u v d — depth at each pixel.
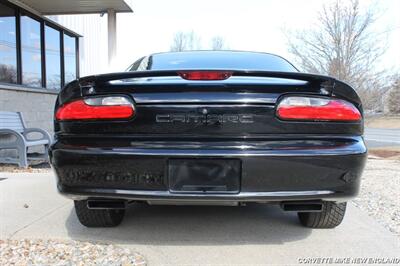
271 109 2.41
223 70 2.45
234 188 2.40
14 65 8.48
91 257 2.59
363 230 3.19
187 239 2.92
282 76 2.48
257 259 2.58
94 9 9.50
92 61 12.90
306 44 12.09
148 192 2.42
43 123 8.97
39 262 2.51
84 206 2.95
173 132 2.42
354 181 2.46
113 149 2.41
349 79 11.18
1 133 6.34
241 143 2.39
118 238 2.93
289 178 2.39
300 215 3.27
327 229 3.18
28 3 8.73
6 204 3.87
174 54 3.57
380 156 10.36
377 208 3.95
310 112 2.42
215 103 2.40
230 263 2.51
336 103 2.45
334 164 2.40
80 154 2.44
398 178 5.81
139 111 2.43
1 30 8.05
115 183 2.44
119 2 8.98
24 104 8.15
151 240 2.90
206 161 2.38
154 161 2.39
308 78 2.48
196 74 2.44
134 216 3.49
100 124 2.46
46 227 3.17
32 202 3.95
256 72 2.47
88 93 2.50
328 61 11.69
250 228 3.19
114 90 2.47
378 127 25.05
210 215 3.54
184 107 2.41
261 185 2.39
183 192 2.40
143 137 2.43
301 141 2.41
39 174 5.56
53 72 10.33
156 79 2.48
